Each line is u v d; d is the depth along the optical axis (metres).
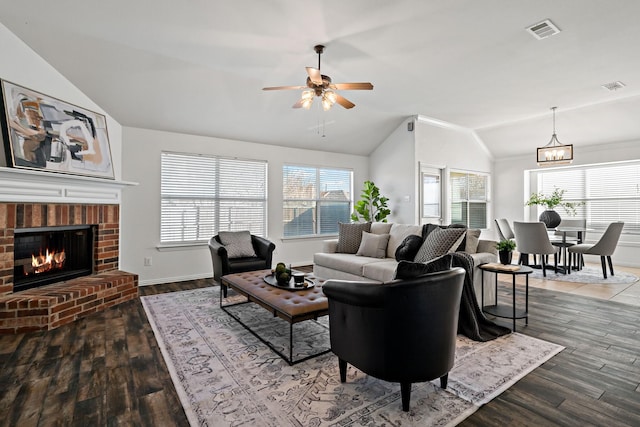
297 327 3.00
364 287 1.78
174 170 4.88
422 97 4.89
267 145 5.74
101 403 1.79
